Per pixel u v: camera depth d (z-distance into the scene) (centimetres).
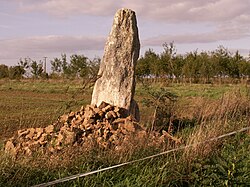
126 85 1123
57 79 4497
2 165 637
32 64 4988
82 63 4575
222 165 680
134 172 671
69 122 1002
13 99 2409
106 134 910
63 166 670
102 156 722
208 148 775
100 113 1009
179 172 689
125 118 1018
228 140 891
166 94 1207
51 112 1681
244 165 736
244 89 1911
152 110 1582
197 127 1027
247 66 4466
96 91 1145
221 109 1191
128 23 1154
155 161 725
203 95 2423
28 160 693
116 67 1134
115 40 1150
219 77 4503
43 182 624
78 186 614
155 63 4178
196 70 4406
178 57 4444
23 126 1360
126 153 738
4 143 973
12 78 4828
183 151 761
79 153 725
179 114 1230
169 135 927
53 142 861
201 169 687
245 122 1109
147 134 885
